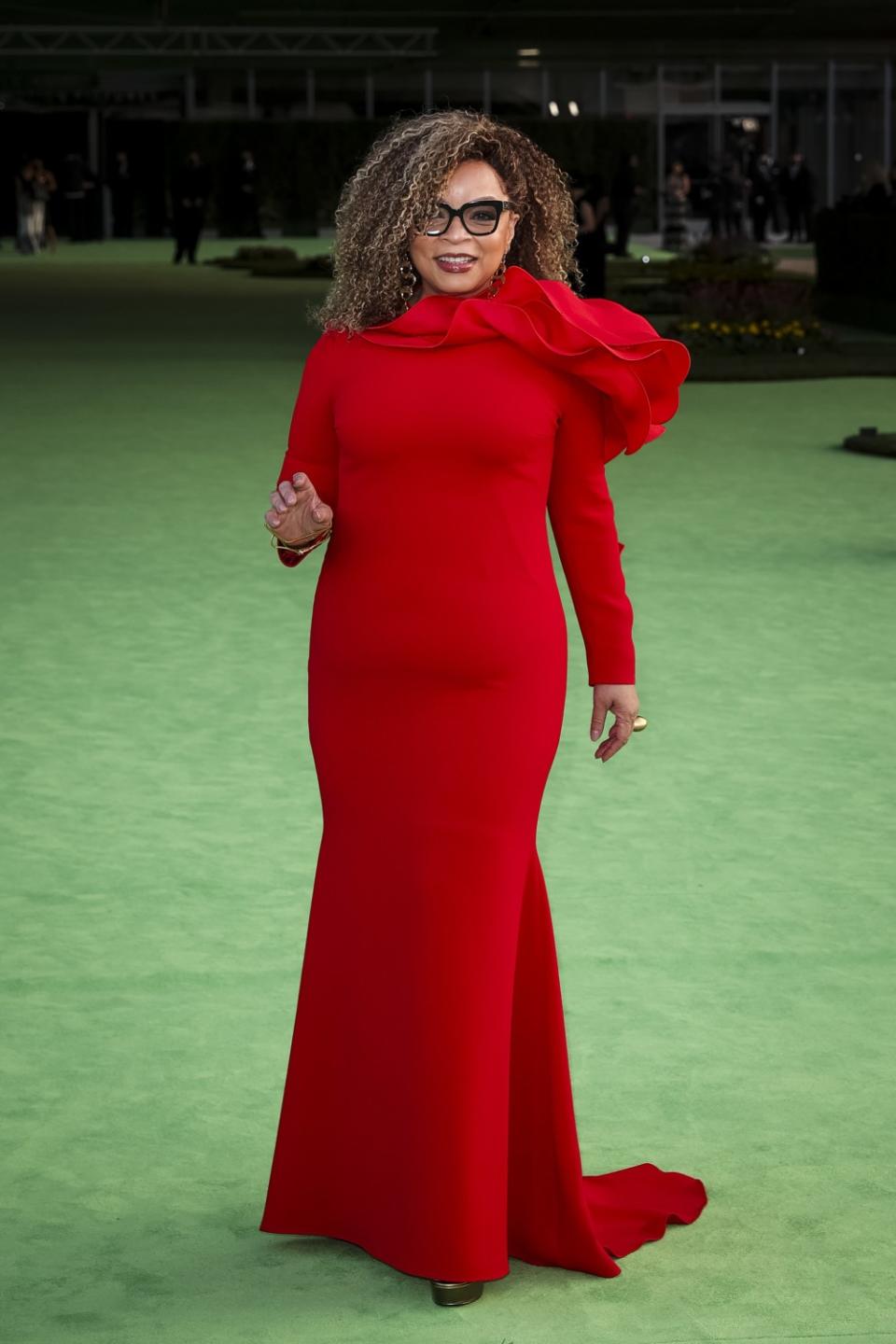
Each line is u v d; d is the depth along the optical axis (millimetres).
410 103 56500
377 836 3760
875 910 5898
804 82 55500
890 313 28703
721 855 6391
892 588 10656
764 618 9922
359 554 3768
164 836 6551
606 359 3660
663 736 7766
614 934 5691
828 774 7293
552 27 48625
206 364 23625
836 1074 4777
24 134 56938
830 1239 3992
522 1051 3887
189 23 48969
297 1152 3924
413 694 3736
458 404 3670
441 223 3725
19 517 13031
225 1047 4922
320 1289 3814
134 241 57125
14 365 23469
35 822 6699
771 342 23625
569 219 3887
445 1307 3738
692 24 48000
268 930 5723
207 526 12656
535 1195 3895
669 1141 4430
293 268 41688
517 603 3729
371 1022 3795
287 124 56156
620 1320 3695
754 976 5391
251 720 7984
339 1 46219
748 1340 3609
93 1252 3951
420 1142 3719
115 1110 4582
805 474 15039
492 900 3721
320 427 3861
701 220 56219
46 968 5426
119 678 8680
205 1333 3646
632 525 12742
